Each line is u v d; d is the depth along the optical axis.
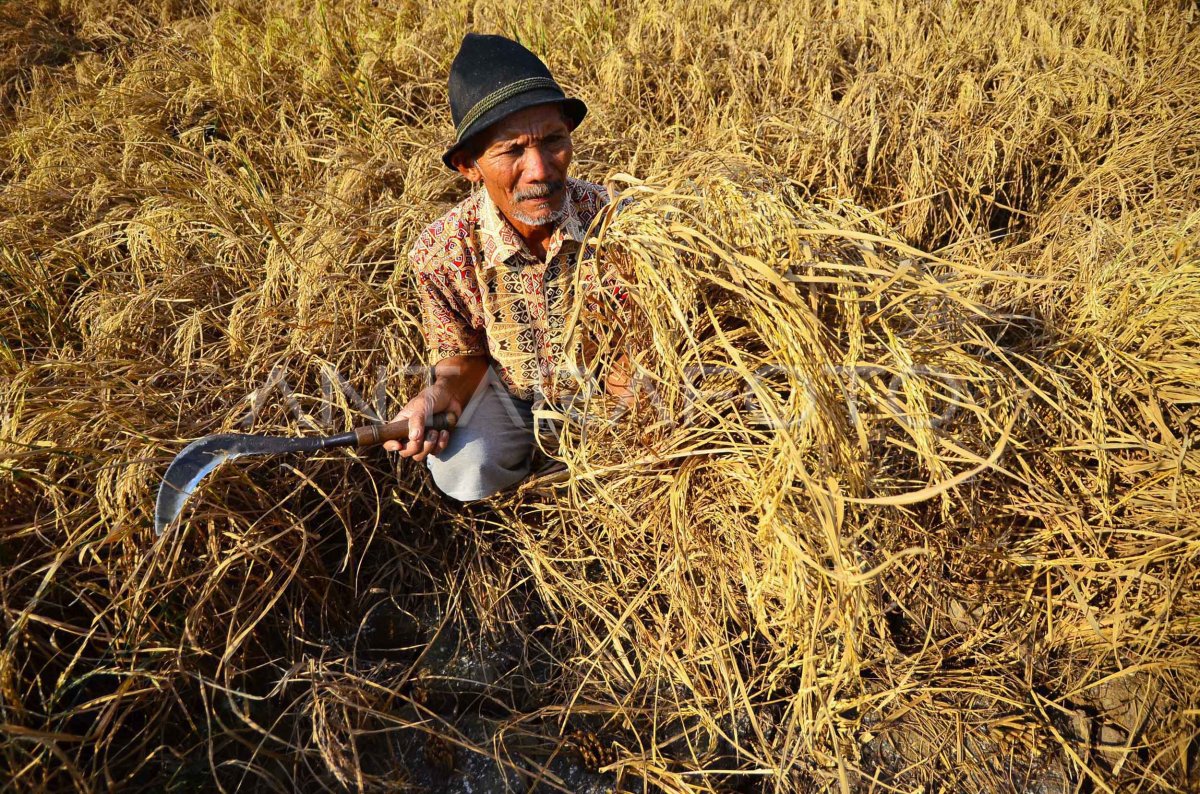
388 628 2.26
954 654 2.07
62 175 3.41
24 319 2.75
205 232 2.99
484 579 2.29
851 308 1.74
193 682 1.99
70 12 5.16
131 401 2.34
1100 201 3.01
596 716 2.07
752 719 1.90
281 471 2.29
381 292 2.71
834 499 1.50
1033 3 4.11
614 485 1.99
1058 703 1.96
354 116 3.66
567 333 1.77
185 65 4.14
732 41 3.87
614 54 3.70
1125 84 3.57
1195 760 1.80
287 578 2.12
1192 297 2.15
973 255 2.92
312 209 3.09
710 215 1.83
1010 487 2.11
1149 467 2.04
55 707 1.88
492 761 1.99
